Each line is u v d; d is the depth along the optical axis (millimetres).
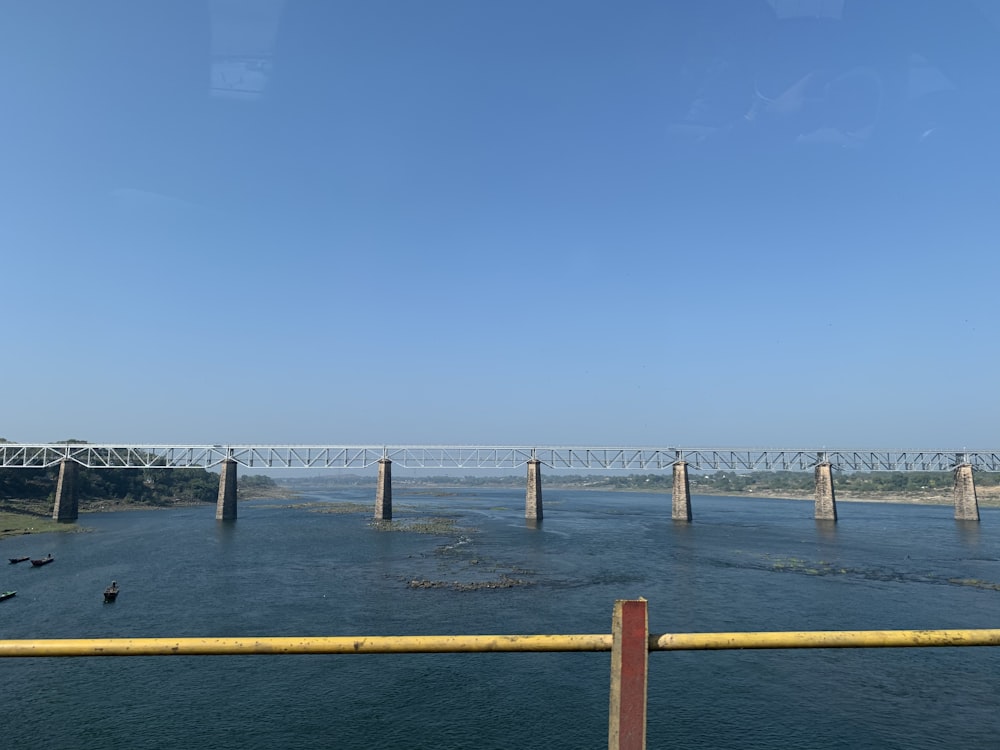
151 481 158500
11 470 126438
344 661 32250
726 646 4598
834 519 114562
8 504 115500
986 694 27719
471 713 26125
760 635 4617
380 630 36844
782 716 25531
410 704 27000
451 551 69438
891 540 80500
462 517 118375
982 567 59125
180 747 23125
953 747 23109
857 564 60656
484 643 4617
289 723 25172
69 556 65875
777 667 31000
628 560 63094
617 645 4543
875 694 27688
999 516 131250
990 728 24562
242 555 66438
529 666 31594
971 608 42719
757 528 96500
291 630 37094
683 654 32938
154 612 41156
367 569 57656
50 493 128125
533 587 49312
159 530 92688
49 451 130125
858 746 23156
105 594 44312
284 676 30172
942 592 47781
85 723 25031
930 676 29812
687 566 59406
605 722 25250
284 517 117312
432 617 39938
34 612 41219
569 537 83438
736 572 56188
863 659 32125
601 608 42375
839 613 41188
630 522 107688
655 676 29750
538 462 116188
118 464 132250
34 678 29750
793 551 69750
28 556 65438
